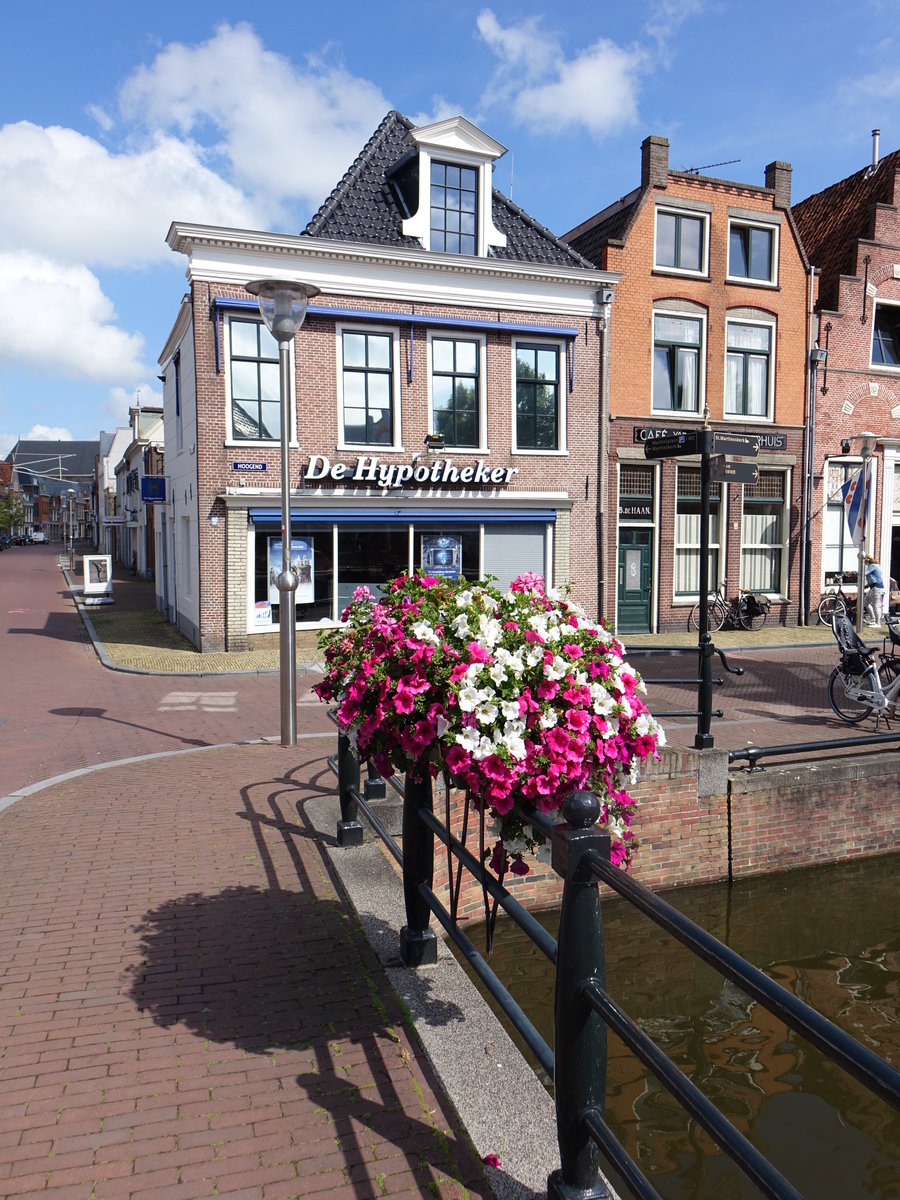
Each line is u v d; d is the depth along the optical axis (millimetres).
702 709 7266
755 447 7379
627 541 17203
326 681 3498
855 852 7660
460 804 5871
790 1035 4996
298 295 7477
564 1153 2238
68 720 9461
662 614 17375
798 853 7434
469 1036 3176
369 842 5227
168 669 12836
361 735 3133
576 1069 2164
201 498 14047
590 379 16453
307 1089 2875
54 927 4066
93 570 23406
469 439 15797
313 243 14086
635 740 2900
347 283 14602
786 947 6258
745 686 11930
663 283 16953
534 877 6492
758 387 18016
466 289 15398
